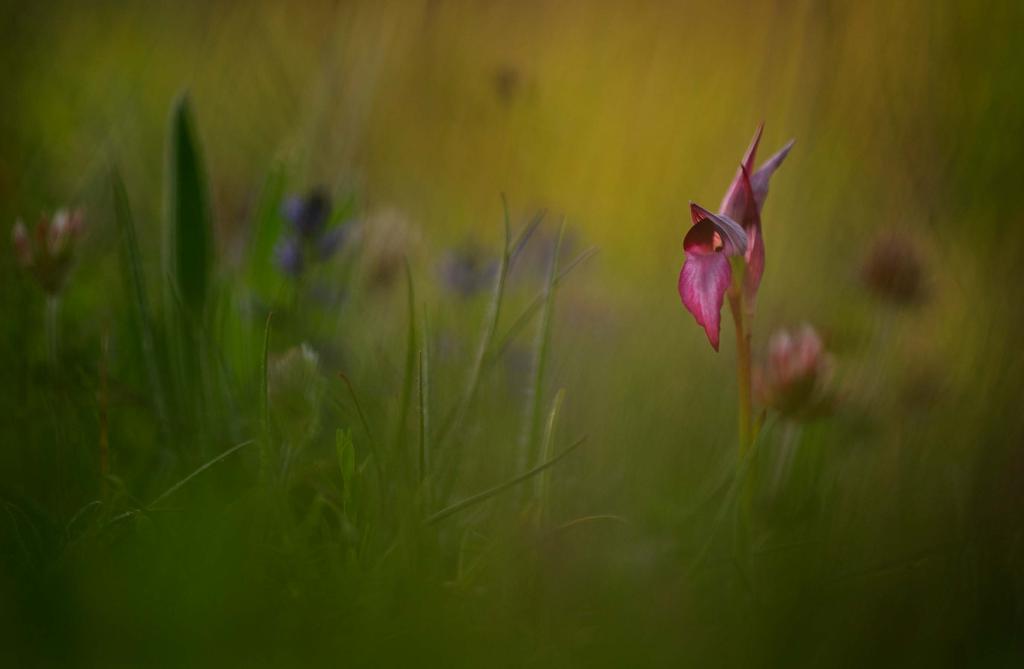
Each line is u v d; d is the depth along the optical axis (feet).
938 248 3.35
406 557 2.75
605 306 3.87
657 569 2.79
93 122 4.57
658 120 4.66
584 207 4.58
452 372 3.31
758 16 4.66
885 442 3.08
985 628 2.71
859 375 3.18
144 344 3.14
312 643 2.65
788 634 2.68
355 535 2.81
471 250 3.65
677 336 3.54
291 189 3.54
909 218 3.42
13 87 4.14
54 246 3.08
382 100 4.58
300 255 3.35
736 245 2.75
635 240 4.51
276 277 3.40
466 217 4.34
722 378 3.39
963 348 3.19
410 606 2.70
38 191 3.72
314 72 4.74
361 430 3.03
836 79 3.76
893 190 3.53
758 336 3.47
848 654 2.67
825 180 3.80
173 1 5.28
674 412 3.25
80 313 3.43
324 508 2.93
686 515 2.93
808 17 3.83
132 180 4.29
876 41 3.61
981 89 3.40
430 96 4.58
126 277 3.24
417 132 4.52
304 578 2.75
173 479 2.98
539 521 2.86
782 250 3.82
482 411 3.14
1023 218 3.26
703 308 2.75
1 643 2.61
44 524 2.82
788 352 2.94
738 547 2.78
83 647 2.62
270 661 2.62
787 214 3.89
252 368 3.22
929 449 3.01
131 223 3.16
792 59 4.04
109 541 2.77
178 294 3.23
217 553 2.70
